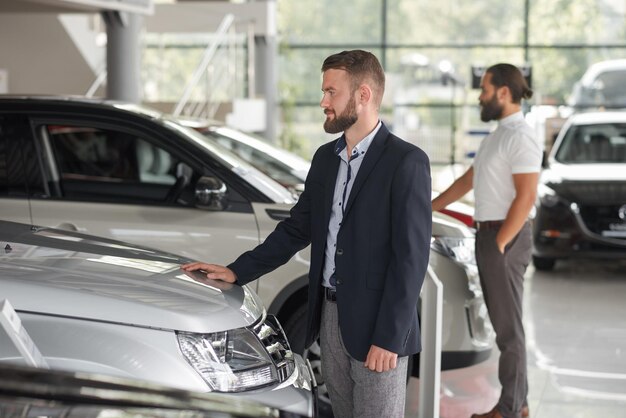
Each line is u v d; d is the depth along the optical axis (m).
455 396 6.96
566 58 23.22
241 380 3.73
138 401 2.19
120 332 3.58
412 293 3.87
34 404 2.13
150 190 6.23
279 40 23.62
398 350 3.88
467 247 6.36
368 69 3.98
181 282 3.97
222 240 6.00
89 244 4.36
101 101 6.47
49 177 6.23
